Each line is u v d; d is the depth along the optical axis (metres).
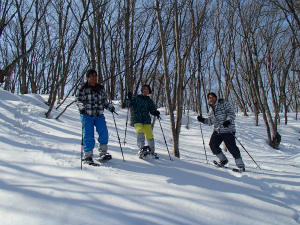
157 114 4.12
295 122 15.82
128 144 5.38
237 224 1.96
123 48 12.08
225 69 13.61
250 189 2.88
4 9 7.18
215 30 11.52
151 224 1.80
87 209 1.94
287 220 2.16
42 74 21.97
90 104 3.37
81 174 2.72
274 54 13.88
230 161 5.69
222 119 4.26
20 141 3.79
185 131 11.71
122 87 13.45
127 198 2.21
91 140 3.28
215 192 2.56
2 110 5.97
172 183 2.70
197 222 1.91
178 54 4.84
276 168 5.11
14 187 2.23
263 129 13.19
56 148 3.74
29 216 1.79
